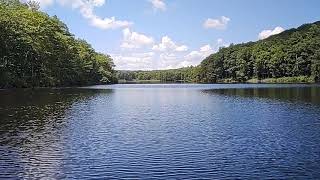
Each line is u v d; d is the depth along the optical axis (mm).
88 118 40250
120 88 134000
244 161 22172
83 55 165000
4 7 103688
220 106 55031
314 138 28859
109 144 26703
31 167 20797
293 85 145375
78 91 97625
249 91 101000
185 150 24969
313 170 20250
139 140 28156
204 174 19688
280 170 20297
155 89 124875
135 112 46844
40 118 39281
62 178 18969
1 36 93500
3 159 22375
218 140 28203
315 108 50531
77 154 23719
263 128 33688
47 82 117688
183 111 48250
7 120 37531
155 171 20219
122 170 20375
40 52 109500
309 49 190375
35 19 114562
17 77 103750
